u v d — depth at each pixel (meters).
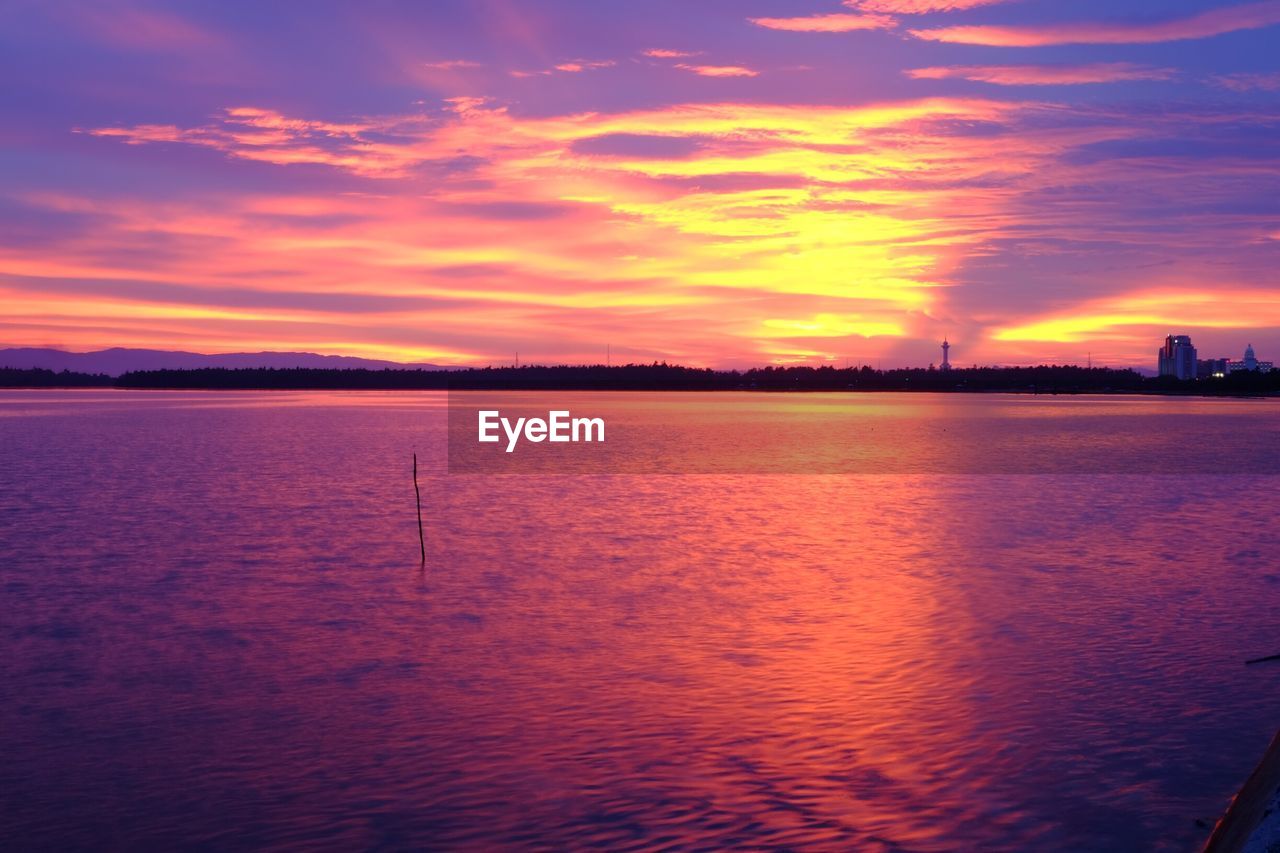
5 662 19.88
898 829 12.58
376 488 53.59
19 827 12.87
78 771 14.51
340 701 17.44
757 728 15.93
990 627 22.25
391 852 12.17
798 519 41.88
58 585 27.42
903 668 19.08
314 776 14.27
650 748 15.16
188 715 16.75
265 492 51.16
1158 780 13.88
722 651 20.42
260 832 12.68
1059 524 40.28
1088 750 14.93
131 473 61.03
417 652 20.53
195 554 32.41
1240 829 9.57
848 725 16.03
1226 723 15.97
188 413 164.75
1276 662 19.25
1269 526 39.75
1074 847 12.12
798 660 19.70
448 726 16.12
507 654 20.36
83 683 18.52
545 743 15.40
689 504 47.31
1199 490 54.28
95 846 12.39
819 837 12.41
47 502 46.53
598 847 12.22
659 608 24.47
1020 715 16.39
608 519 41.75
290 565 30.53
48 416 149.00
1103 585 27.14
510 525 39.75
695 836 12.45
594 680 18.53
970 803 13.23
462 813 13.11
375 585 27.50
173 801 13.54
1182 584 27.23
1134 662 19.39
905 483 58.09
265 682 18.53
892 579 28.14
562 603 25.12
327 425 124.81
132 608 24.59
